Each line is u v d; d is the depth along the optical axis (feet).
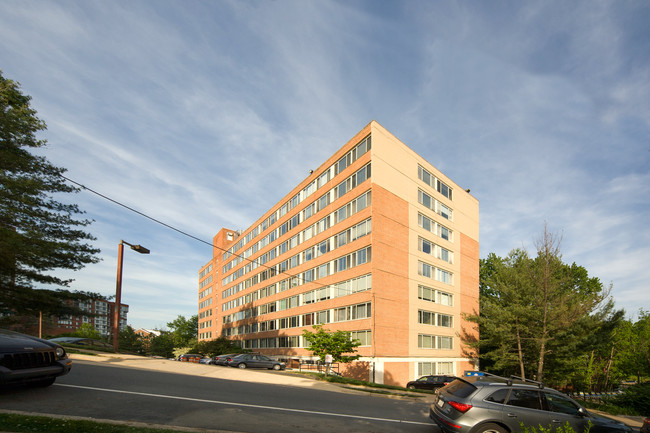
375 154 116.98
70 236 72.33
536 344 114.11
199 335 320.09
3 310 73.87
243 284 217.77
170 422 26.27
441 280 133.69
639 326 160.45
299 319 146.92
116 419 25.54
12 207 63.62
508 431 26.66
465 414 26.78
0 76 67.51
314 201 146.92
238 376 59.93
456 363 131.75
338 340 88.94
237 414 30.66
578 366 127.34
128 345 300.20
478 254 155.53
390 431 29.99
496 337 124.98
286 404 37.86
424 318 123.34
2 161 61.21
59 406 27.07
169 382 43.29
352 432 28.48
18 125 64.75
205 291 310.45
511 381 28.71
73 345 86.22
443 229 139.54
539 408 27.73
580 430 27.30
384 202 116.57
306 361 136.15
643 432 38.29
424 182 133.69
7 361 26.27
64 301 74.54
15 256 62.39
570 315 104.83
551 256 111.04
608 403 82.79
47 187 67.62
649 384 82.58
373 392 58.95
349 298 118.73
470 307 144.77
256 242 203.21
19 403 26.61
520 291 121.60
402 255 119.24
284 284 163.94
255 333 189.98
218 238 281.95
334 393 51.52
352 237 121.39
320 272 136.67
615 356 151.12
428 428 32.53
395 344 111.55
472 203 157.17
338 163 134.31
